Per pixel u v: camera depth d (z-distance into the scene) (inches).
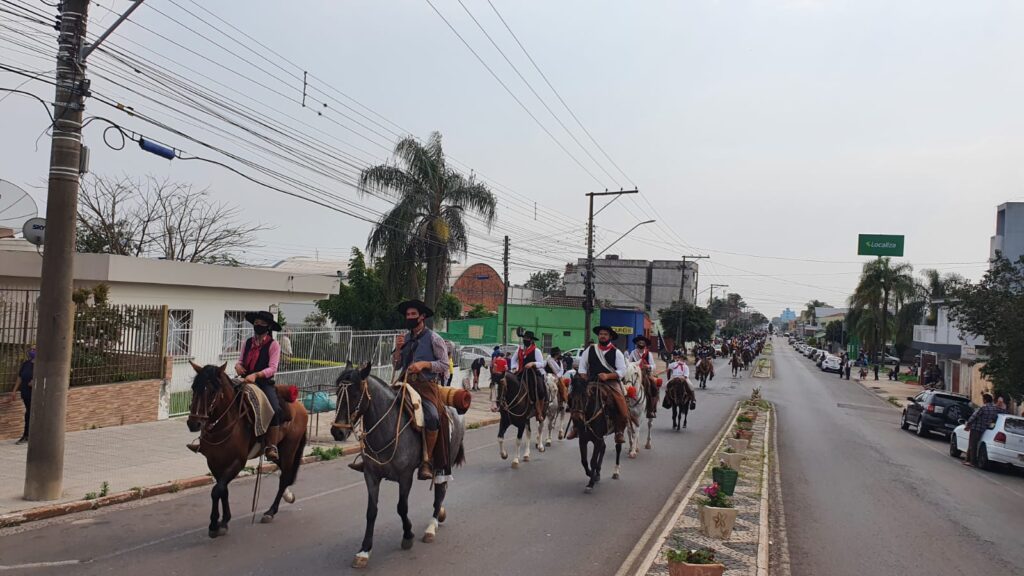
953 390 1985.7
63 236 394.0
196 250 1433.3
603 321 2536.9
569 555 346.0
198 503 420.2
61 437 399.5
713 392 1627.7
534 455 652.7
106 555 315.6
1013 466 775.7
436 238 1316.4
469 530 380.8
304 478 510.0
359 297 1462.8
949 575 359.3
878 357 3218.5
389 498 451.8
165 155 562.9
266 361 366.9
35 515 370.6
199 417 320.8
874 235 1251.2
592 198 1562.5
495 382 638.5
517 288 3243.1
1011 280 975.0
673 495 500.7
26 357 583.2
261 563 310.3
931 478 683.4
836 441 911.7
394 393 328.5
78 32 394.6
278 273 1095.0
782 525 441.4
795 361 3639.3
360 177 1305.4
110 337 671.8
